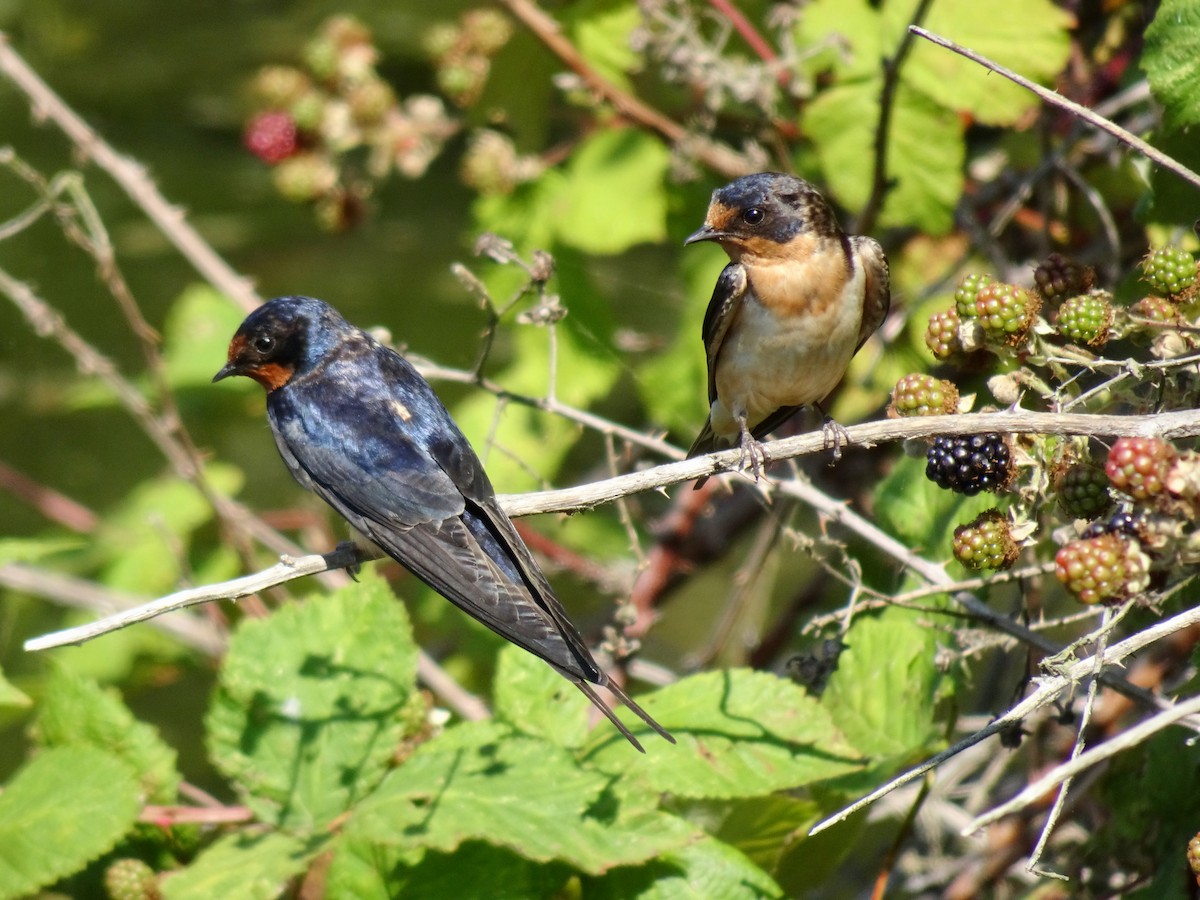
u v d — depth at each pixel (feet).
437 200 58.90
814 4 39.63
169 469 49.52
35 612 45.16
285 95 44.01
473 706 35.70
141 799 26.16
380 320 53.31
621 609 32.19
